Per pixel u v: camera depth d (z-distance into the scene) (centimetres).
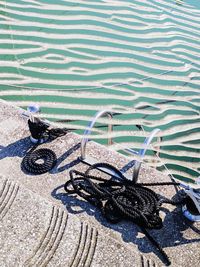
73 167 210
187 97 352
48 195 195
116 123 314
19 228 179
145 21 456
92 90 346
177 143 301
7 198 192
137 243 177
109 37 417
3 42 392
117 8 471
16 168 208
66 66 370
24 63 369
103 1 480
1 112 243
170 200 189
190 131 314
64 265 167
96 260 169
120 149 282
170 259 172
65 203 192
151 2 502
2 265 164
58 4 460
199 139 307
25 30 411
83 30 422
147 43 418
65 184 194
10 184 199
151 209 183
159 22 459
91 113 321
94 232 180
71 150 220
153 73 377
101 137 297
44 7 451
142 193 192
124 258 171
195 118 328
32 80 350
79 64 375
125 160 218
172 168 280
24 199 192
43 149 217
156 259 171
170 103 343
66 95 338
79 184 193
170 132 311
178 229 184
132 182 197
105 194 185
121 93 347
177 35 441
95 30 425
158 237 180
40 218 184
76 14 446
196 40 437
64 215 186
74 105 328
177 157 289
